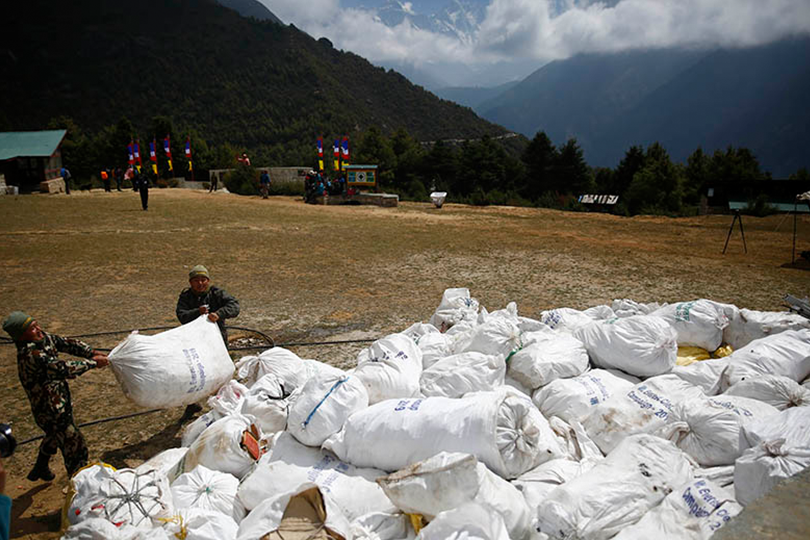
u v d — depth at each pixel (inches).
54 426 147.6
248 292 389.1
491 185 2460.6
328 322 316.5
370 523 106.2
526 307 350.9
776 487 73.7
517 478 119.6
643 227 868.6
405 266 492.4
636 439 121.4
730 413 128.5
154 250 546.3
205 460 131.6
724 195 1195.9
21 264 468.4
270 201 1198.3
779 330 195.8
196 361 170.9
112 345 274.5
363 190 1594.5
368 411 132.4
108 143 2972.4
